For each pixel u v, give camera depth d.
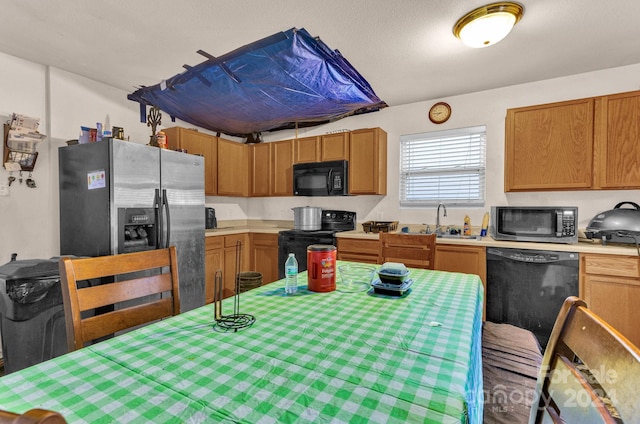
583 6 1.89
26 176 2.60
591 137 2.51
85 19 2.08
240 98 3.19
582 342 0.63
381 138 3.60
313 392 0.61
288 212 4.42
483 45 2.15
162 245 2.45
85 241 2.25
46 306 1.84
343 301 1.19
